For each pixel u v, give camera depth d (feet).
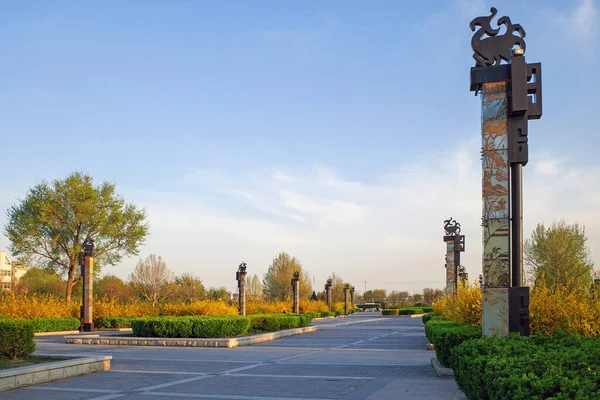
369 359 52.54
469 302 51.34
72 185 133.59
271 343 73.87
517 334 29.30
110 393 33.09
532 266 130.31
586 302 39.68
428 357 54.08
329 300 208.95
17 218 131.64
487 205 34.88
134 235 141.28
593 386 15.65
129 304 119.03
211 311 99.45
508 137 35.01
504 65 35.27
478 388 20.80
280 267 213.25
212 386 35.76
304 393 32.81
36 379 36.91
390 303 349.00
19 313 97.09
